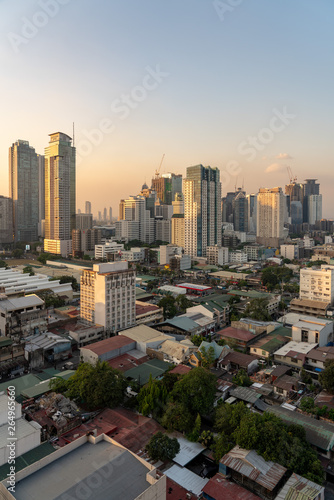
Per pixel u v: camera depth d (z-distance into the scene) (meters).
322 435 69.25
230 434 69.88
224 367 105.50
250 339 122.44
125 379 90.56
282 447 63.56
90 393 81.88
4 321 120.88
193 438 71.75
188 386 78.44
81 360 111.19
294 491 55.19
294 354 109.00
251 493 58.19
